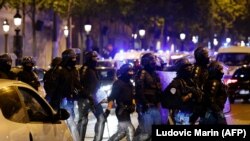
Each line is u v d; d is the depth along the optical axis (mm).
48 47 92250
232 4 133250
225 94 23922
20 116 16438
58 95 26203
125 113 24906
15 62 56406
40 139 17016
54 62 28562
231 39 158125
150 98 24172
